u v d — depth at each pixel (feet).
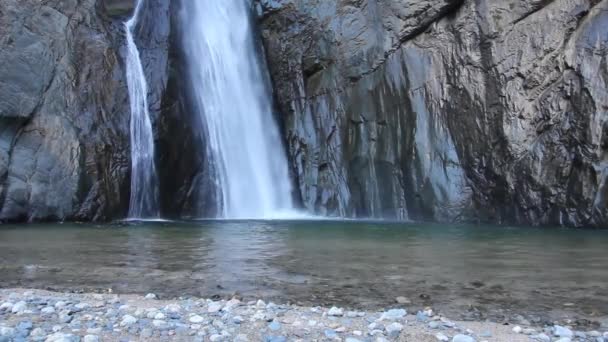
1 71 50.96
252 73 70.64
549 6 55.67
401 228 48.42
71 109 53.83
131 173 57.41
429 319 17.19
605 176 50.78
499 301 19.74
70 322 16.10
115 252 30.91
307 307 18.66
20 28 52.90
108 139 55.47
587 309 18.70
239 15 72.33
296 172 67.21
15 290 21.09
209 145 65.67
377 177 62.39
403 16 62.03
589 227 50.98
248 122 69.92
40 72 53.06
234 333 15.26
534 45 55.77
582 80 52.90
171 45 64.49
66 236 38.78
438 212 58.39
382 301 19.71
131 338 14.66
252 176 68.80
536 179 54.34
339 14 65.41
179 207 61.87
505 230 46.91
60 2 56.65
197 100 65.82
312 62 66.85
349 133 64.49
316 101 66.74
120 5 64.75
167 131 61.62
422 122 60.70
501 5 57.41
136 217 57.72
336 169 64.85
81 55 56.39
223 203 65.72
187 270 25.27
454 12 60.34
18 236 38.65
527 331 15.94
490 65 57.57
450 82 59.77
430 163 59.72
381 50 63.26
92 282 22.68
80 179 52.08
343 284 22.43
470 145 58.18
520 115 55.72
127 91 59.26
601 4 53.52
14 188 49.60
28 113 51.55
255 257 29.30
